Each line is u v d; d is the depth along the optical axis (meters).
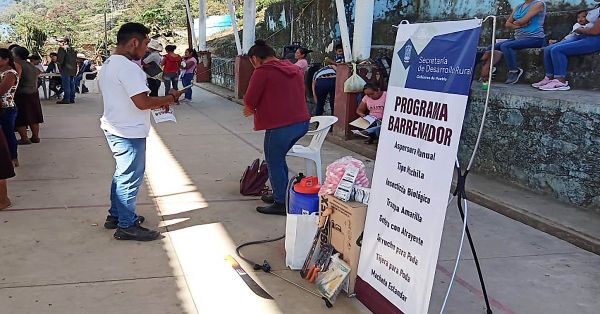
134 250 4.42
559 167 5.67
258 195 6.01
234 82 16.78
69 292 3.69
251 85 5.08
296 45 12.42
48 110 12.90
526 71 7.64
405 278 3.14
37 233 4.75
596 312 3.58
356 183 3.85
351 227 3.61
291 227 4.06
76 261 4.19
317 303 3.62
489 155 6.66
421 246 3.02
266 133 5.23
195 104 14.32
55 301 3.56
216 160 7.74
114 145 4.45
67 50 13.95
